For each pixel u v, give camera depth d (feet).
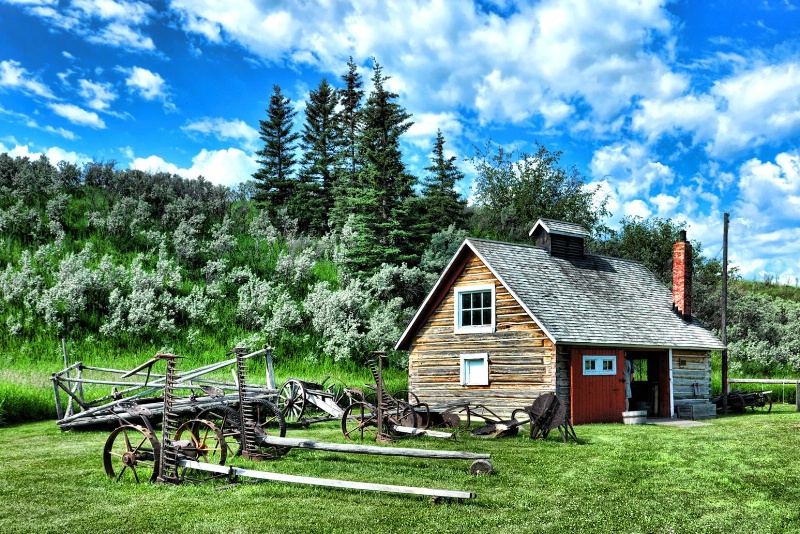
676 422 76.38
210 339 104.68
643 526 28.81
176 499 33.01
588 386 74.38
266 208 170.40
